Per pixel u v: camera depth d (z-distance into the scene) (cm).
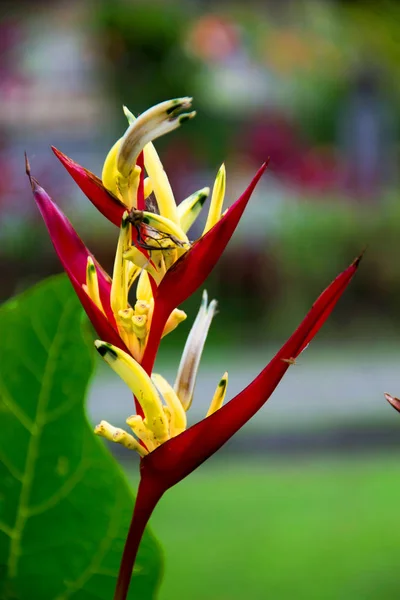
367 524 618
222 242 98
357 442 847
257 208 1492
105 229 1327
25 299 119
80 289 100
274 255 1429
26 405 119
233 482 736
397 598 495
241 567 546
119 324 100
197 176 1667
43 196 104
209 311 103
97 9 1742
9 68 1894
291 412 909
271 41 1928
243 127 1808
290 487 718
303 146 1908
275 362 97
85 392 119
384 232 1428
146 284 104
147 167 101
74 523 119
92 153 1953
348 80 1905
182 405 101
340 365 1193
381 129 1905
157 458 97
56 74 1938
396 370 1152
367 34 1073
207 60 1789
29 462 119
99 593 120
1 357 118
